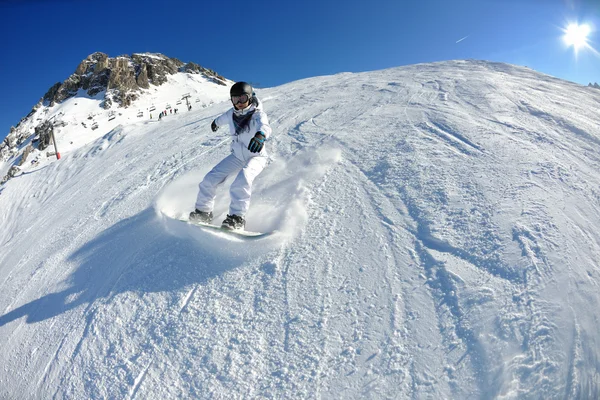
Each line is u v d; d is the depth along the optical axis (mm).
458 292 2123
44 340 2572
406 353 1860
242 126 3400
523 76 8281
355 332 2033
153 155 7957
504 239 2436
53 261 3799
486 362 1721
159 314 2432
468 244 2477
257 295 2414
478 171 3418
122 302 2629
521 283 2080
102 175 7848
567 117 4949
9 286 3668
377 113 6227
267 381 1868
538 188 3002
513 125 4621
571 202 2811
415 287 2238
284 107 8617
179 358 2092
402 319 2049
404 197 3232
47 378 2254
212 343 2133
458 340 1857
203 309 2387
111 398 1974
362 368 1832
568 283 2039
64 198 7188
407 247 2594
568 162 3514
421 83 8453
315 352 1963
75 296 2939
